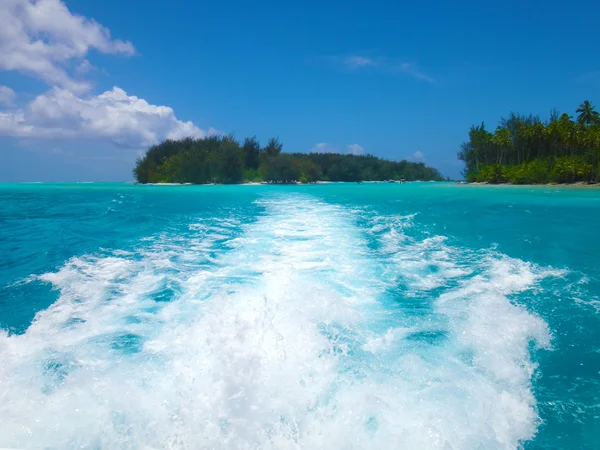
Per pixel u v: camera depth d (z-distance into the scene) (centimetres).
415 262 650
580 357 334
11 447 235
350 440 239
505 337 365
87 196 2433
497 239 822
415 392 283
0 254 720
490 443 240
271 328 373
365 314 423
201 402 274
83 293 500
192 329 376
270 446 238
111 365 320
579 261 627
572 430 252
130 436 245
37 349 346
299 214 1410
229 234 949
